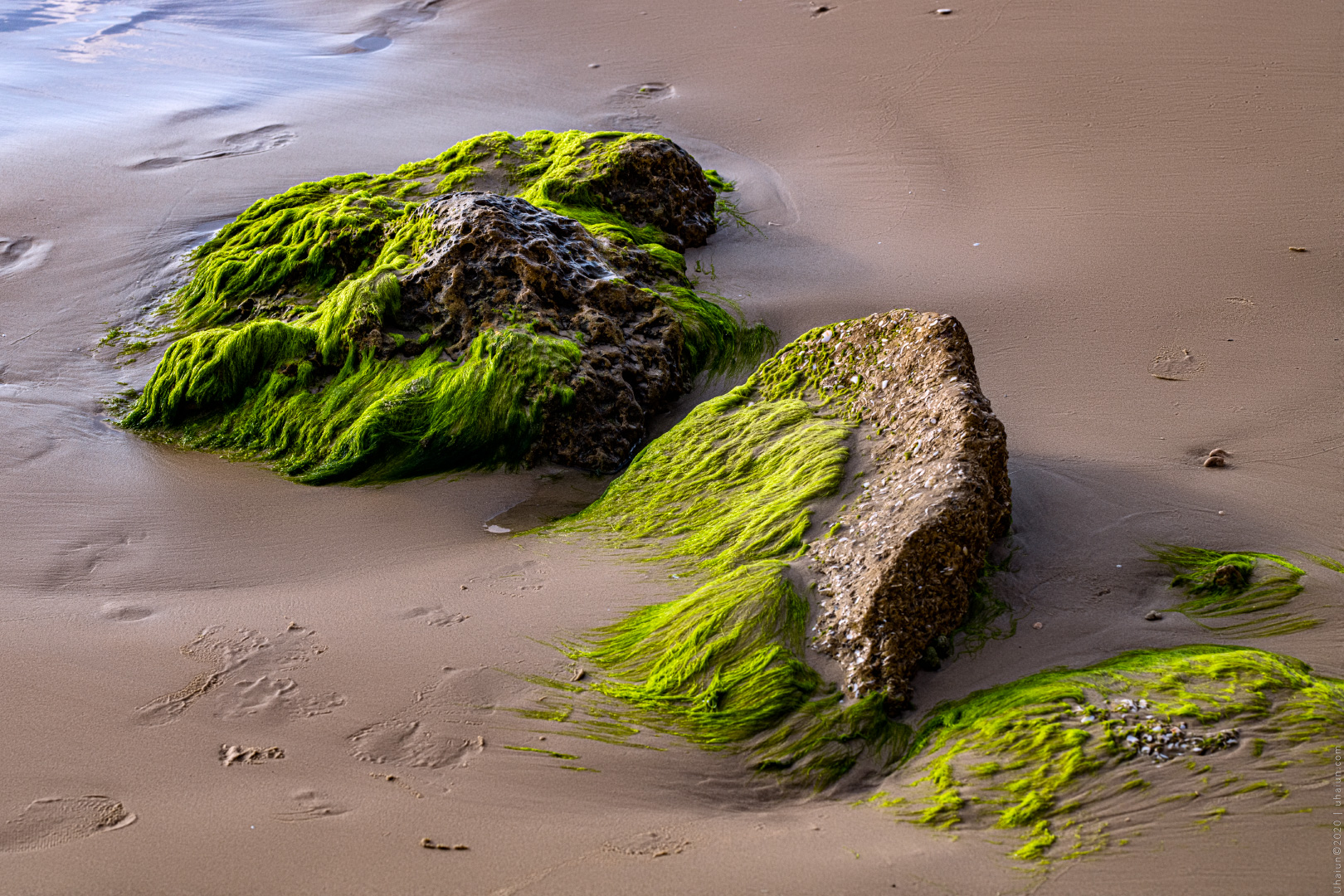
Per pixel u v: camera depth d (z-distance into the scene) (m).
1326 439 5.25
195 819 3.39
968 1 11.81
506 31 12.79
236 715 3.94
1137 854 3.03
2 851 3.26
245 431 6.39
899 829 3.27
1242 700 3.52
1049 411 5.71
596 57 11.82
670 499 5.27
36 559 5.13
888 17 11.76
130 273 8.12
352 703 4.00
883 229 8.14
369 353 6.37
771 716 3.82
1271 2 10.88
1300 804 3.12
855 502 4.61
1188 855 3.01
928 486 4.30
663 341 6.53
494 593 4.71
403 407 6.02
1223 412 5.56
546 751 3.74
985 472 4.39
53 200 9.08
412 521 5.46
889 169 9.01
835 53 11.20
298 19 13.85
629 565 4.84
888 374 5.16
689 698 3.96
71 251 8.37
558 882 3.09
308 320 6.79
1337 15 10.45
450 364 6.23
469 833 3.33
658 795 3.56
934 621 4.05
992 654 4.05
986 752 3.49
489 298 6.36
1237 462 5.13
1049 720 3.53
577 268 6.67
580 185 8.02
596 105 10.73
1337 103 9.01
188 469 6.10
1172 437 5.38
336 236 7.43
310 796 3.51
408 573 4.93
